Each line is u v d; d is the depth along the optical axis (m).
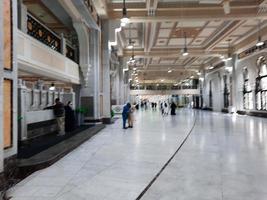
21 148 7.82
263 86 22.11
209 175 5.42
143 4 15.72
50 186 4.75
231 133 12.17
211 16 15.69
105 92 16.77
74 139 9.58
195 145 8.98
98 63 15.37
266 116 21.72
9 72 5.19
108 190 4.55
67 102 13.68
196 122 18.56
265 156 7.13
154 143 9.45
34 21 9.30
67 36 15.27
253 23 18.58
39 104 11.23
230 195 4.29
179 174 5.51
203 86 40.75
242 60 25.84
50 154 6.81
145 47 24.89
